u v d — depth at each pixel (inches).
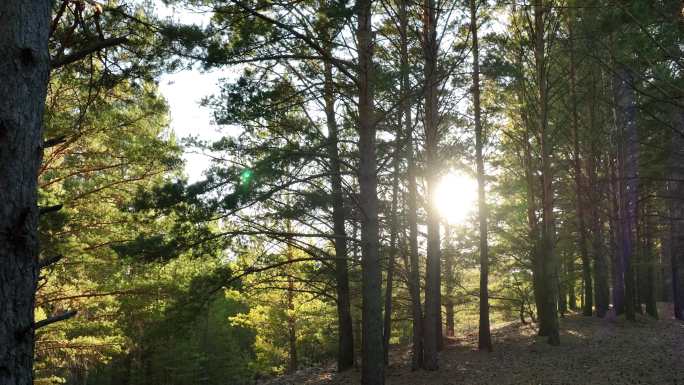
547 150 745.0
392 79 384.5
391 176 649.6
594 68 783.7
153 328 483.5
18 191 124.3
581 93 865.5
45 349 549.6
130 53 350.9
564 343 698.8
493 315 1566.2
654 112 642.8
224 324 1310.3
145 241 413.1
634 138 821.2
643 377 478.3
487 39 708.7
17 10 129.3
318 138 508.4
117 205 521.7
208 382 1282.0
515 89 737.6
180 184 404.5
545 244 725.3
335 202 638.5
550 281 710.5
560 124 799.7
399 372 639.8
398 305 926.4
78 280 541.0
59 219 425.4
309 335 1000.9
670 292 1354.6
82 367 1015.6
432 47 575.5
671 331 722.2
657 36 448.5
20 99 127.3
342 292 732.7
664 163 832.3
